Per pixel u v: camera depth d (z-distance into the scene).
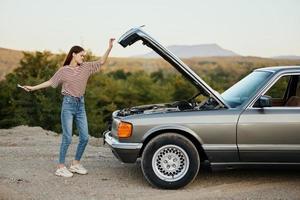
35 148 9.73
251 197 6.18
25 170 7.61
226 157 6.47
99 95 60.25
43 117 36.62
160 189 6.58
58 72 6.91
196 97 7.78
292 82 7.16
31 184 6.74
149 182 6.58
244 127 6.42
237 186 6.76
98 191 6.45
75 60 6.94
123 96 75.56
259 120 6.42
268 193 6.38
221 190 6.54
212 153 6.45
